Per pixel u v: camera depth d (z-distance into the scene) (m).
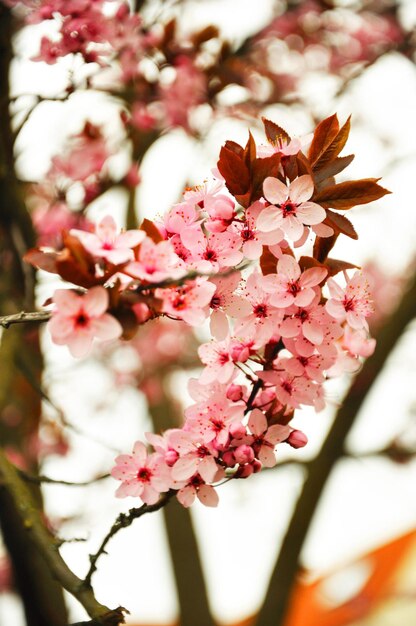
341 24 1.89
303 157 0.87
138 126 1.46
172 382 2.35
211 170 0.88
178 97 1.44
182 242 0.85
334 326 0.86
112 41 1.08
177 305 0.84
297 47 1.88
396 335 1.97
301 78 1.88
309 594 3.21
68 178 1.40
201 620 2.05
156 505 0.87
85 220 1.40
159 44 1.36
